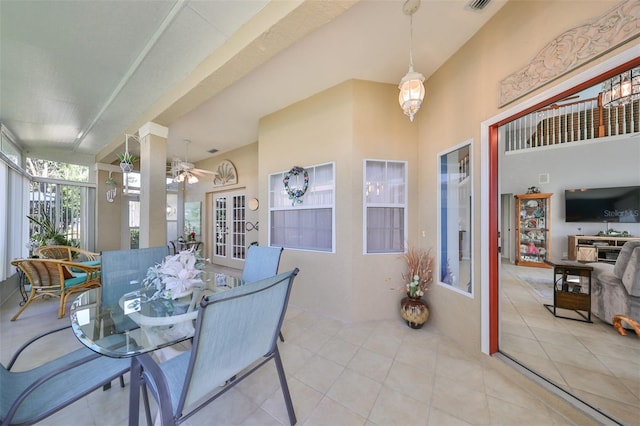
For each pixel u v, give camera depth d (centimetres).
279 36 167
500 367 183
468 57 209
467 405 153
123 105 298
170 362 136
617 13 118
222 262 592
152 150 304
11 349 214
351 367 190
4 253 340
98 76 244
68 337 235
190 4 161
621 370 178
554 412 147
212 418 144
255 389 167
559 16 142
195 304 169
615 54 119
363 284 272
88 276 311
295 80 266
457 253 232
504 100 177
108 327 140
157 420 133
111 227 542
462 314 218
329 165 291
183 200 678
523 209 573
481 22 190
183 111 274
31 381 122
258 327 121
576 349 206
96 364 138
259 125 359
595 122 449
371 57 229
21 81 250
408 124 284
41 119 339
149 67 226
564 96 145
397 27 191
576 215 526
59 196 489
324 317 283
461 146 219
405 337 236
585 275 267
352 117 267
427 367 190
